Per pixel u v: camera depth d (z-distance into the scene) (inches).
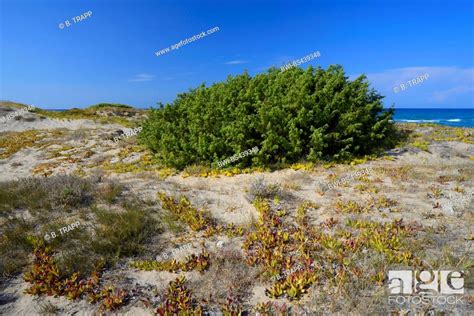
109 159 587.8
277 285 190.1
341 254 215.0
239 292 192.9
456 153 485.4
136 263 221.5
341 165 446.9
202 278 206.2
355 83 522.0
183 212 289.9
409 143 532.7
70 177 374.6
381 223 263.9
